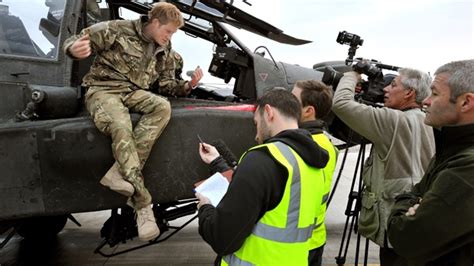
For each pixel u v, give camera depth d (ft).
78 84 7.58
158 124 6.55
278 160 3.94
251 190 3.80
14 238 11.91
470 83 3.83
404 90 6.14
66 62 7.13
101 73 6.63
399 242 4.12
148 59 6.86
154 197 6.83
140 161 6.46
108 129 6.23
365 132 6.03
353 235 11.88
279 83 9.73
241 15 8.98
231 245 3.88
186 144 6.90
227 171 5.04
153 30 6.64
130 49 6.64
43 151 6.31
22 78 6.84
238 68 10.36
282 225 3.98
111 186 6.09
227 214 3.82
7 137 6.22
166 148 6.81
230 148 7.20
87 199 6.56
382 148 5.94
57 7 7.09
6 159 6.27
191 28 10.66
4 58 6.73
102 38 6.47
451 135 4.01
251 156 4.04
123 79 6.68
